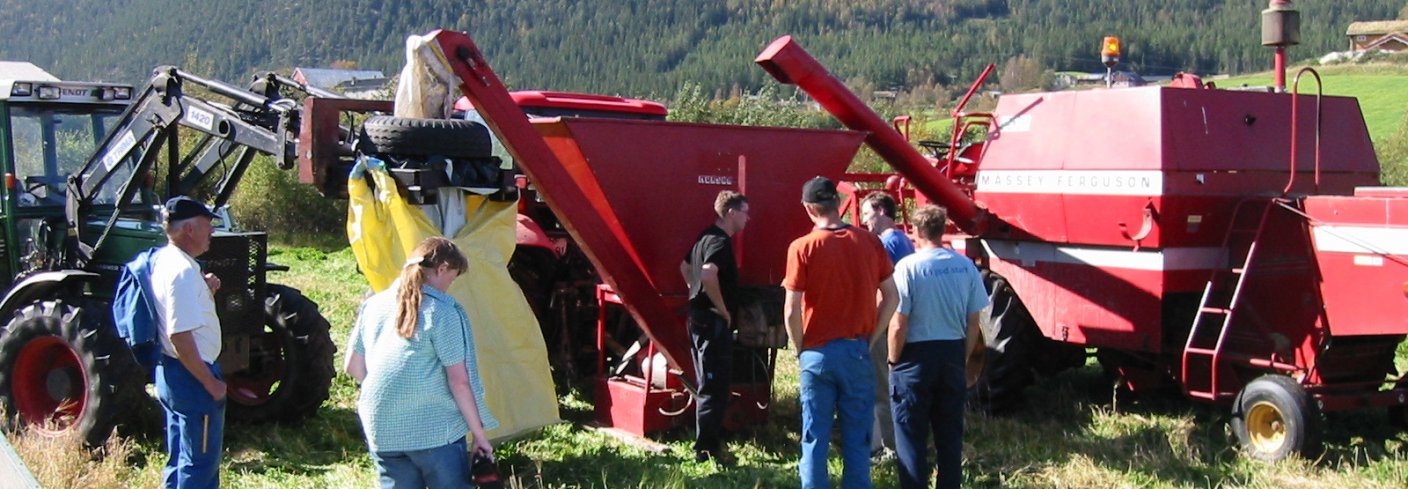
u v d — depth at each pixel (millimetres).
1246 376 7801
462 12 81562
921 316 5742
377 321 4660
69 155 7898
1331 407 7074
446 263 4629
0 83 7527
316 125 6367
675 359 7184
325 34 82938
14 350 7035
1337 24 62625
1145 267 7660
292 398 7637
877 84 60500
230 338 7051
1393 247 6797
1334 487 6422
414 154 6203
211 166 7758
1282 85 8320
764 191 7324
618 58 72188
